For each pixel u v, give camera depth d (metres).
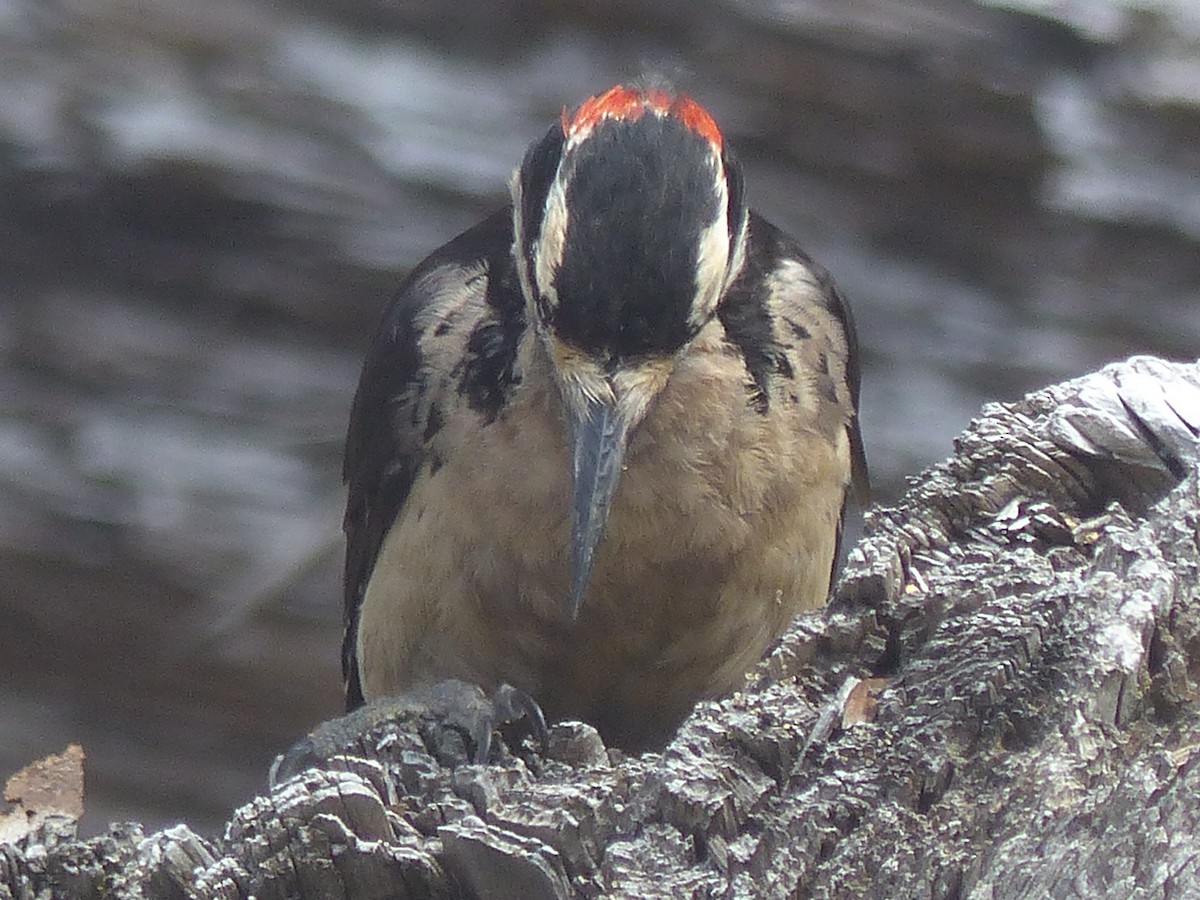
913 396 18.02
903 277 18.16
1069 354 18.14
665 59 17.64
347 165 17.58
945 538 8.27
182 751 17.95
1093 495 8.50
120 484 17.62
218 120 17.50
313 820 6.65
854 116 17.83
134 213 17.61
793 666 7.53
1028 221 18.20
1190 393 8.69
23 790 7.52
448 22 17.78
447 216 17.61
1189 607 7.11
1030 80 17.97
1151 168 18.23
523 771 7.07
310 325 17.89
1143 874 6.04
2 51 17.39
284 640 17.80
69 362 17.70
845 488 11.01
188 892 6.73
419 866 6.57
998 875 6.12
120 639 17.75
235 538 17.70
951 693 6.83
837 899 6.32
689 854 6.54
